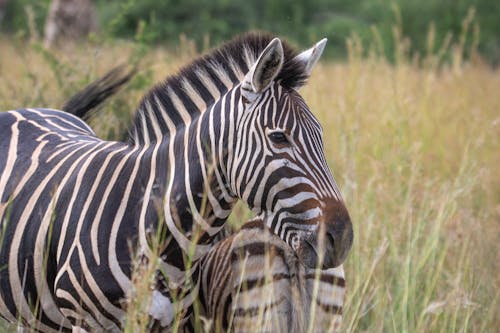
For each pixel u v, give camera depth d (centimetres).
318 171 866
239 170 890
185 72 984
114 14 4550
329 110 2019
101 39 2038
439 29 4669
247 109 893
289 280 1017
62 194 993
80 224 957
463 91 2412
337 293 1020
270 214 884
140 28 1980
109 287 934
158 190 941
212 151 917
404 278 1237
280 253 1013
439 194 1525
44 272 989
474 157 1759
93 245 940
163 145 966
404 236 1407
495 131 1978
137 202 946
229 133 905
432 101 2320
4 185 1066
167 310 946
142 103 1009
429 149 1955
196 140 935
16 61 2297
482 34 4700
